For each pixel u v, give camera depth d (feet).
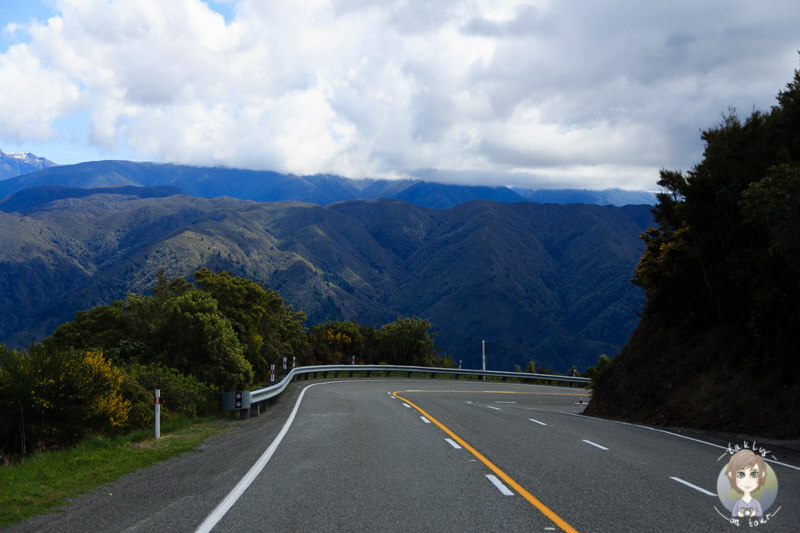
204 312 92.63
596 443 44.57
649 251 89.25
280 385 84.94
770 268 63.05
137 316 106.83
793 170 53.83
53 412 53.62
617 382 87.71
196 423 61.93
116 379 57.93
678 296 82.02
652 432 54.60
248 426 57.36
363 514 22.79
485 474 30.94
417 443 42.42
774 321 60.49
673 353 78.07
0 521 23.06
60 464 36.19
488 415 66.18
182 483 29.43
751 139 75.97
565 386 191.72
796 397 51.90
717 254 76.84
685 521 22.24
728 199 71.26
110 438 51.60
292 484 28.30
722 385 62.85
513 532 20.52
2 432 52.39
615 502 25.03
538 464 34.35
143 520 22.12
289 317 164.04
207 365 88.43
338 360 185.37
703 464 35.63
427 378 175.73
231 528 20.93
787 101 77.56
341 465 33.50
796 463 37.78
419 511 23.25
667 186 87.51
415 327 217.36
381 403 79.30
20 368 53.42
